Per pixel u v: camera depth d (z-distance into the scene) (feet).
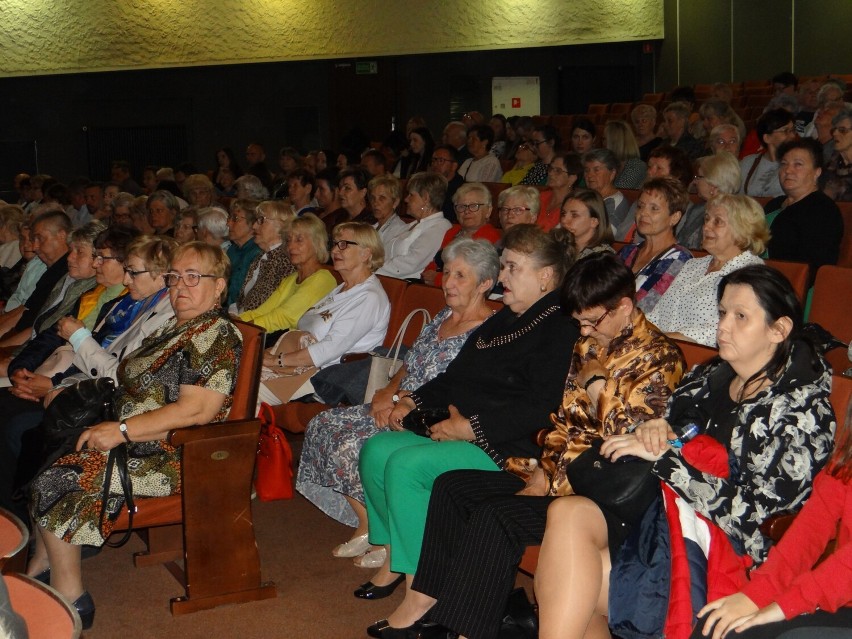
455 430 9.66
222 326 10.00
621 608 7.24
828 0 46.16
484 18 46.73
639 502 7.37
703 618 6.64
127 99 44.09
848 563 6.30
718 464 7.11
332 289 14.58
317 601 10.21
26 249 19.42
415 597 9.20
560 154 18.60
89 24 40.93
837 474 6.60
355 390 12.04
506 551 8.13
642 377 8.20
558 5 47.65
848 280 12.19
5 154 42.65
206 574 10.03
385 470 9.49
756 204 11.29
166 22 42.06
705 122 25.52
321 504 11.55
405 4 45.55
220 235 17.87
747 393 7.27
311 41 44.65
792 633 6.17
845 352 12.01
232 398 10.13
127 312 13.11
